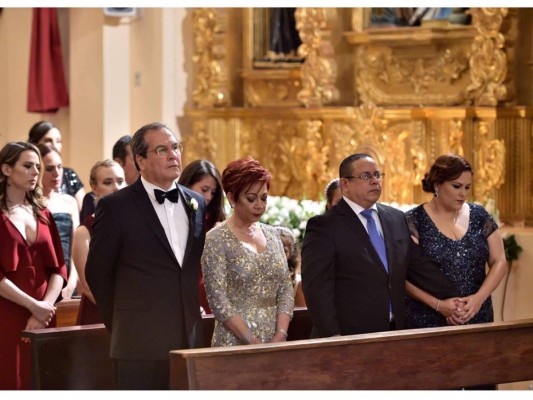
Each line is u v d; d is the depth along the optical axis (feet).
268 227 18.85
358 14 35.40
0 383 21.02
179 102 40.40
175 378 16.11
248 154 38.27
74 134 42.06
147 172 17.62
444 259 19.85
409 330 17.92
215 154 38.70
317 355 16.96
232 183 18.24
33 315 20.95
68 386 19.53
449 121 32.78
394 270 19.01
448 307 19.48
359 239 18.88
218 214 22.47
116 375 17.74
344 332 18.79
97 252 17.38
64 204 25.50
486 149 31.60
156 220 17.46
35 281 21.40
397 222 19.42
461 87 33.45
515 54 32.40
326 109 35.24
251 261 18.15
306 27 35.73
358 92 35.99
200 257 17.76
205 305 21.75
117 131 41.22
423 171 33.09
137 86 40.98
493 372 18.48
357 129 34.37
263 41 38.27
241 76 39.04
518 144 31.99
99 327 19.89
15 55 44.93
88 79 41.42
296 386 16.72
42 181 25.04
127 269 17.37
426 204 20.35
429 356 17.92
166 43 39.96
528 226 31.86
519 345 18.76
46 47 42.60
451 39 33.53
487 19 31.63
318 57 35.78
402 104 34.63
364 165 18.99
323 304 18.56
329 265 18.76
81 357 19.67
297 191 37.17
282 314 18.34
